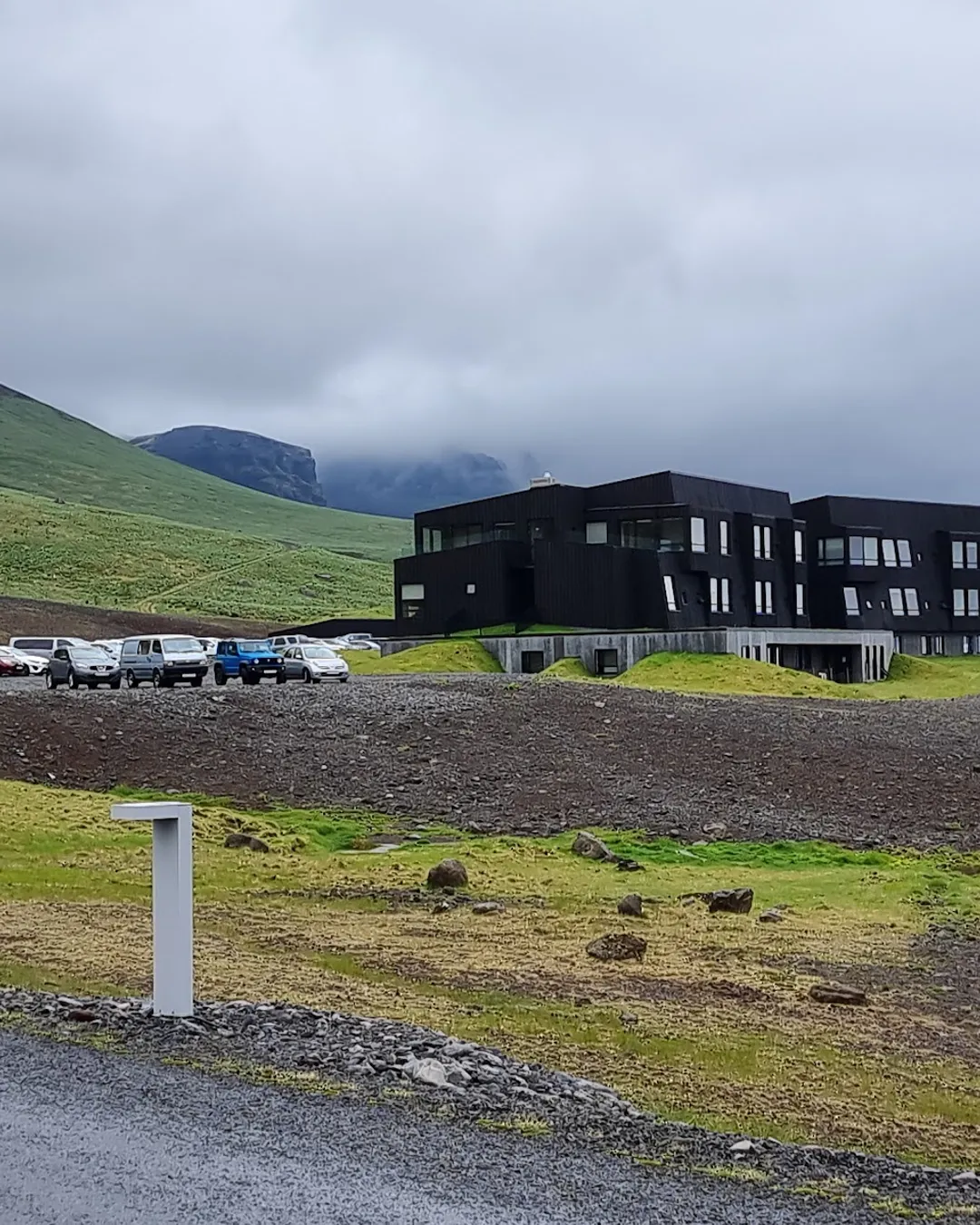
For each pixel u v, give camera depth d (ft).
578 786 114.83
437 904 75.82
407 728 131.64
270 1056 36.37
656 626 253.65
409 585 276.82
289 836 96.53
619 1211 25.89
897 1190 29.19
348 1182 26.71
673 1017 53.06
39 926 61.87
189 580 543.80
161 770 113.91
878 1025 54.80
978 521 325.42
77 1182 26.27
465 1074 36.06
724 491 278.05
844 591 301.84
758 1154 31.17
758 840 100.27
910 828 105.29
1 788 102.73
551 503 267.80
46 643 261.85
